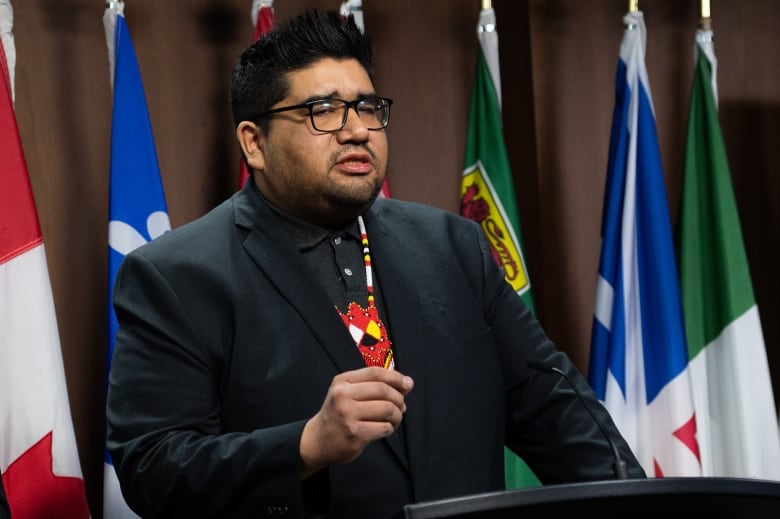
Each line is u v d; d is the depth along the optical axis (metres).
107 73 7.31
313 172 4.31
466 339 4.48
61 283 7.12
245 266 4.37
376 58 8.24
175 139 7.54
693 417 7.38
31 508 6.17
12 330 6.25
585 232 8.64
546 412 4.46
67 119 7.18
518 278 7.68
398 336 4.34
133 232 6.73
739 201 8.77
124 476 4.05
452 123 8.43
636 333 7.59
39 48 7.13
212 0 7.68
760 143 8.76
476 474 4.26
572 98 8.66
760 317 8.75
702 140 7.96
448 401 4.30
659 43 8.67
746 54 8.77
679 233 7.95
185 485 3.83
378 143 4.37
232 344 4.25
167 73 7.54
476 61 8.50
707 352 7.86
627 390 7.51
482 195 7.82
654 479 2.84
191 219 7.55
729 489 2.84
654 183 7.70
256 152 4.61
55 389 6.30
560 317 8.59
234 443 3.83
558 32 8.65
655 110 8.64
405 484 4.14
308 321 4.25
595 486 2.82
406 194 8.27
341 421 3.47
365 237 4.59
